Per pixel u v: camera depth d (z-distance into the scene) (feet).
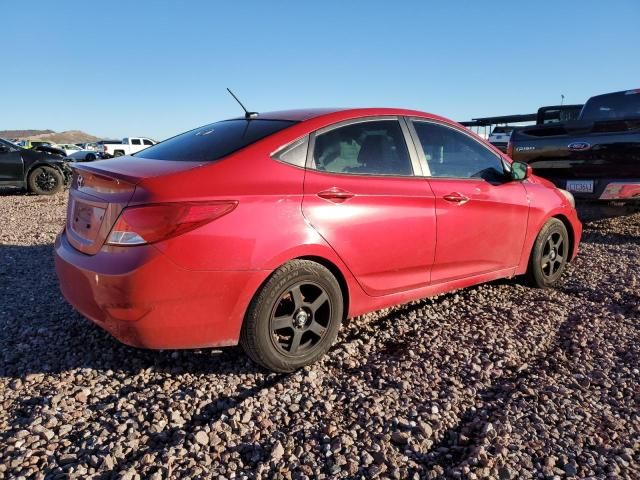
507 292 15.38
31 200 38.63
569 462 7.72
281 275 9.62
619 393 9.64
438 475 7.44
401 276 11.83
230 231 9.07
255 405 9.10
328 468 7.59
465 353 11.22
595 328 12.63
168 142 12.34
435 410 9.05
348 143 11.28
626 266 17.97
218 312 9.21
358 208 10.71
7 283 15.79
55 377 10.05
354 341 11.75
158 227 8.70
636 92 26.08
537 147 23.95
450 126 13.50
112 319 9.08
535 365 10.87
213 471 7.46
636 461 7.79
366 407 9.09
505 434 8.32
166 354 11.02
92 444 7.97
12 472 7.33
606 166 21.98
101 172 9.74
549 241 15.67
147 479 7.23
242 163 9.81
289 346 10.15
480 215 13.21
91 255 9.46
